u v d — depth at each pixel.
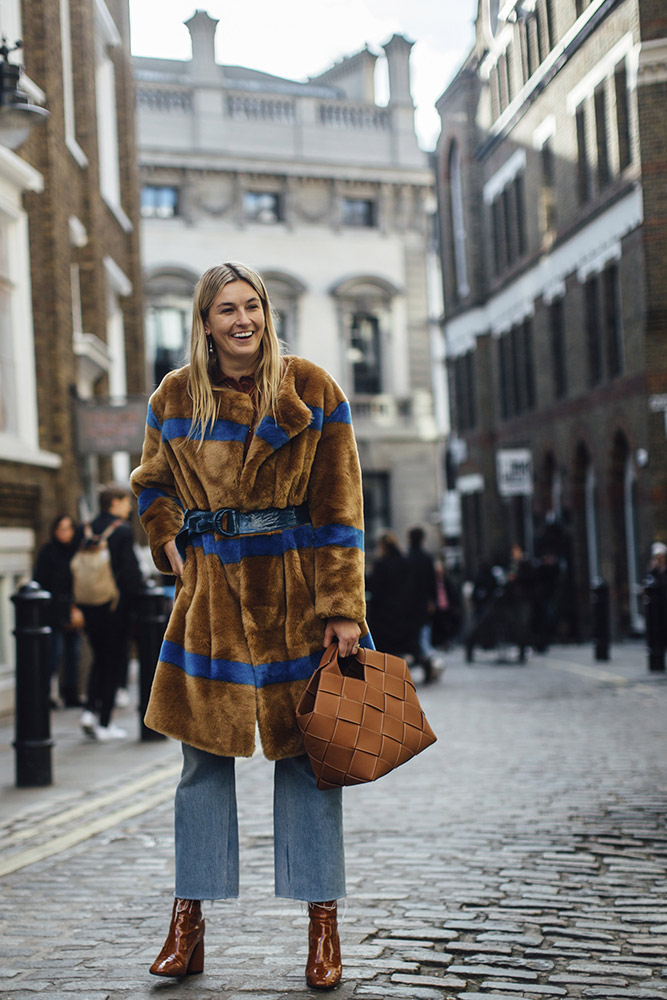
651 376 19.55
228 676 3.22
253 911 4.05
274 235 36.50
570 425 24.02
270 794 6.44
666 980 3.25
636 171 19.61
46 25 13.34
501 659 17.50
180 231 35.38
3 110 8.72
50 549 11.54
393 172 37.56
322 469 3.31
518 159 26.67
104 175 18.22
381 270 37.69
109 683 9.04
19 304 12.53
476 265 30.50
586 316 22.88
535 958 3.46
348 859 4.81
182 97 35.69
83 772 7.31
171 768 7.38
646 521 19.84
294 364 3.37
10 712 11.36
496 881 4.38
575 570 23.75
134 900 4.25
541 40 22.41
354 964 3.40
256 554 3.27
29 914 4.08
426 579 13.84
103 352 15.90
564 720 9.45
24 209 12.90
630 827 5.27
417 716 3.20
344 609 3.18
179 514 3.48
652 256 19.39
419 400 37.84
